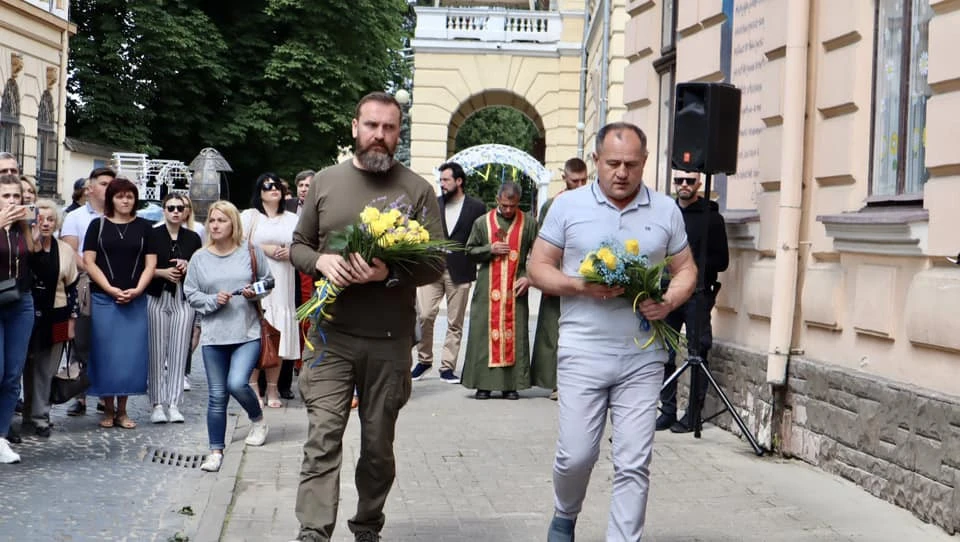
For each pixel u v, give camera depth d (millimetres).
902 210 7602
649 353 5730
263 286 9031
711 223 9945
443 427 10398
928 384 7172
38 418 9906
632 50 14227
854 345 8180
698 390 9781
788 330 8945
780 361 8938
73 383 9953
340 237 5629
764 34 9805
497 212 12172
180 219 10750
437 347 17688
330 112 35625
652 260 5766
